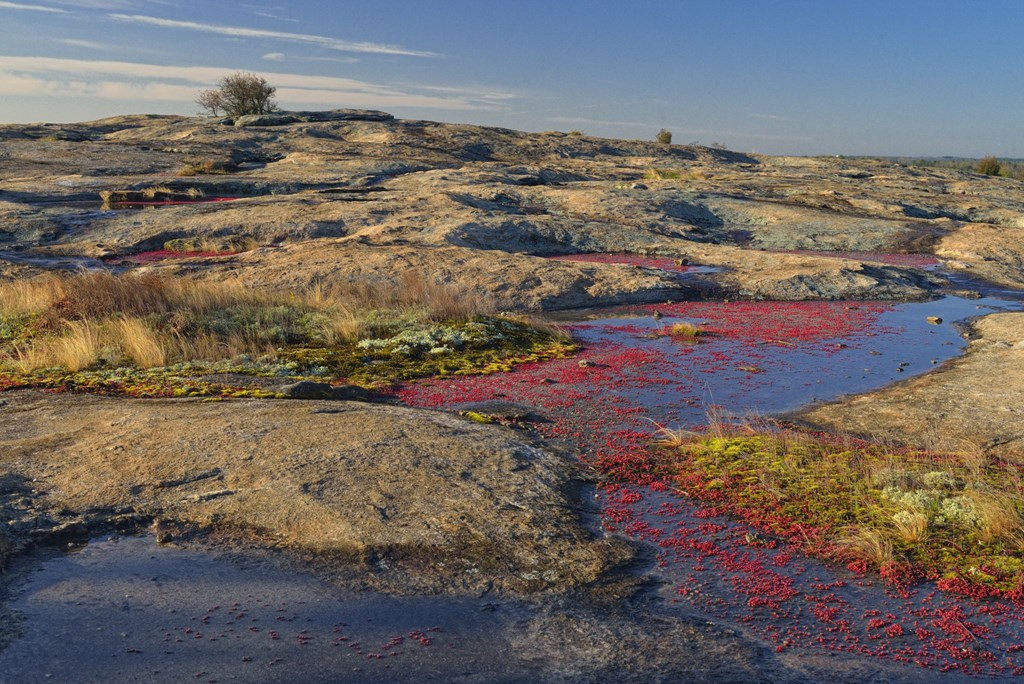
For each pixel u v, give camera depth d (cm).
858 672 502
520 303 1894
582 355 1402
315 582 600
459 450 820
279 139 5991
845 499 738
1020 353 1297
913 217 3428
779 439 902
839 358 1377
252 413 928
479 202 3272
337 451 798
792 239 3039
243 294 1631
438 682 489
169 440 830
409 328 1476
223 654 515
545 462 823
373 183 4225
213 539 659
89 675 491
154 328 1391
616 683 488
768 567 638
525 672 500
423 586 597
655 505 749
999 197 4672
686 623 558
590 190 3650
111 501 711
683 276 2253
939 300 2075
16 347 1311
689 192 3706
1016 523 663
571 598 588
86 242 2619
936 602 586
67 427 887
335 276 2016
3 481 744
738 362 1346
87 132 6500
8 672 492
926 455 847
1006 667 509
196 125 6700
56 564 628
